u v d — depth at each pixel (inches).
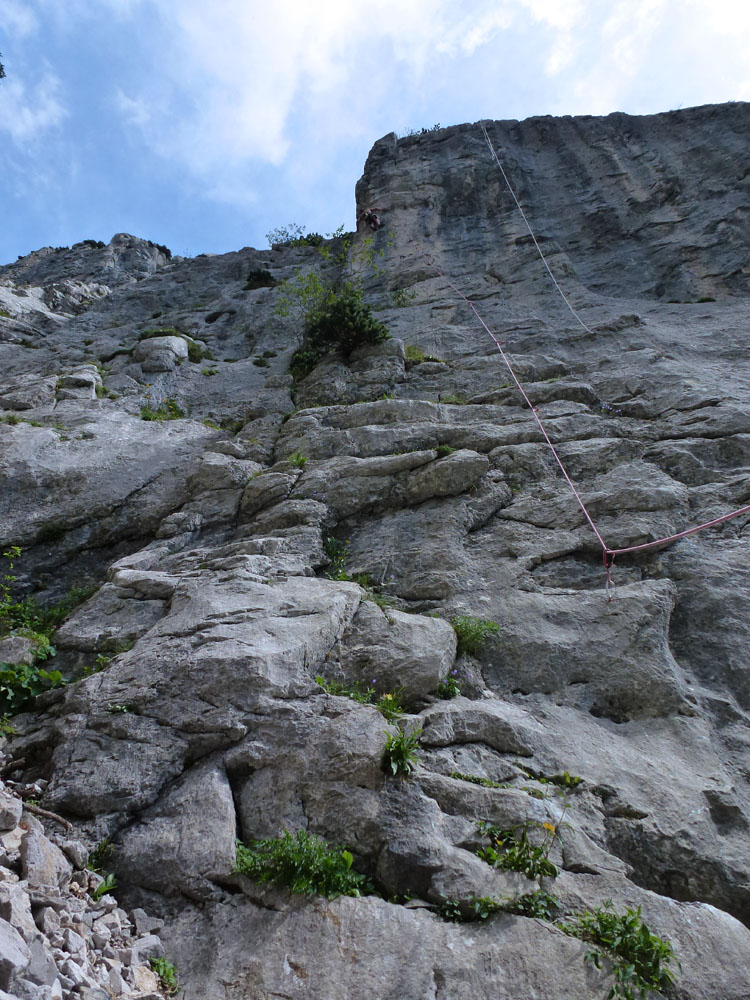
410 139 929.5
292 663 230.1
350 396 469.1
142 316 740.7
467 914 167.6
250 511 358.9
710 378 412.8
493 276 658.8
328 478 353.7
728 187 701.3
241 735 210.1
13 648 274.5
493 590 283.4
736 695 240.7
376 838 182.7
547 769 209.8
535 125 899.4
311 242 868.6
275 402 490.0
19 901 148.7
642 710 234.8
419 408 410.0
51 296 849.5
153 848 184.4
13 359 621.6
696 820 195.2
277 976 155.1
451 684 241.0
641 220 702.5
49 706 245.4
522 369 458.9
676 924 166.7
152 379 546.3
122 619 287.6
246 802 195.9
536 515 321.1
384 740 202.2
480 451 367.9
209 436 443.2
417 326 571.8
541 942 160.1
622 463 345.4
